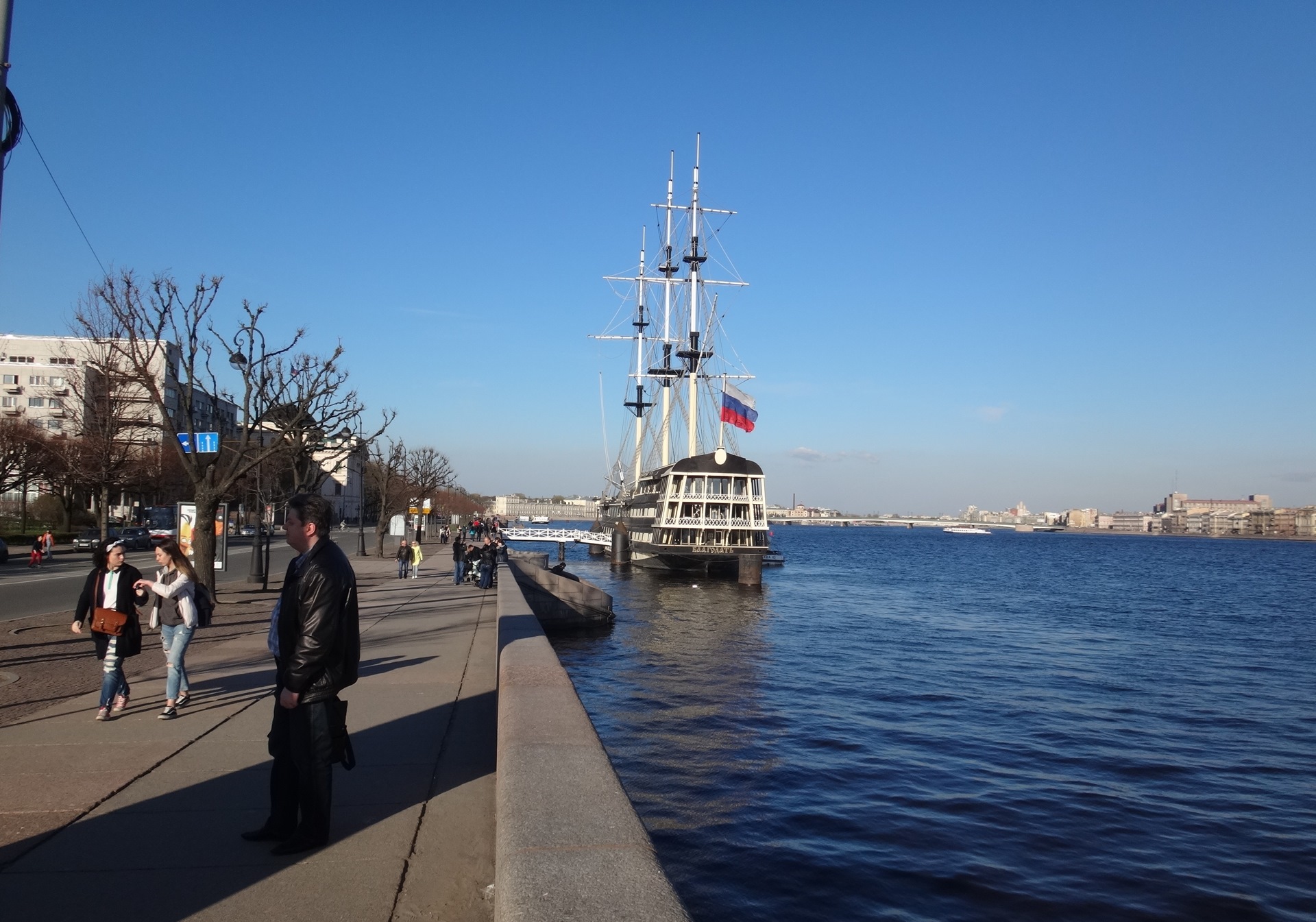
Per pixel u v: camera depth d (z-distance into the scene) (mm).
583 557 124750
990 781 19156
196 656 17141
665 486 76625
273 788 7062
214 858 6711
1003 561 143375
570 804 5320
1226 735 23938
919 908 12930
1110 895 13547
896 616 54156
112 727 10898
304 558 6824
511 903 3938
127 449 62719
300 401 31750
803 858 14617
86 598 11328
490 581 38125
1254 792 18828
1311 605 67562
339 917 5758
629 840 4758
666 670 33281
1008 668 34844
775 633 45000
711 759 20516
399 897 6082
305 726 6762
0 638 19547
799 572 100500
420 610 27625
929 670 33781
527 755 6441
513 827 4922
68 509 79938
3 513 82750
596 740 6910
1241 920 12867
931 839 15602
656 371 102812
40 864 6551
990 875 14133
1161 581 97000
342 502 148250
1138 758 21250
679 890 13328
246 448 27109
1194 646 42469
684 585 72062
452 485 163750
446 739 10578
